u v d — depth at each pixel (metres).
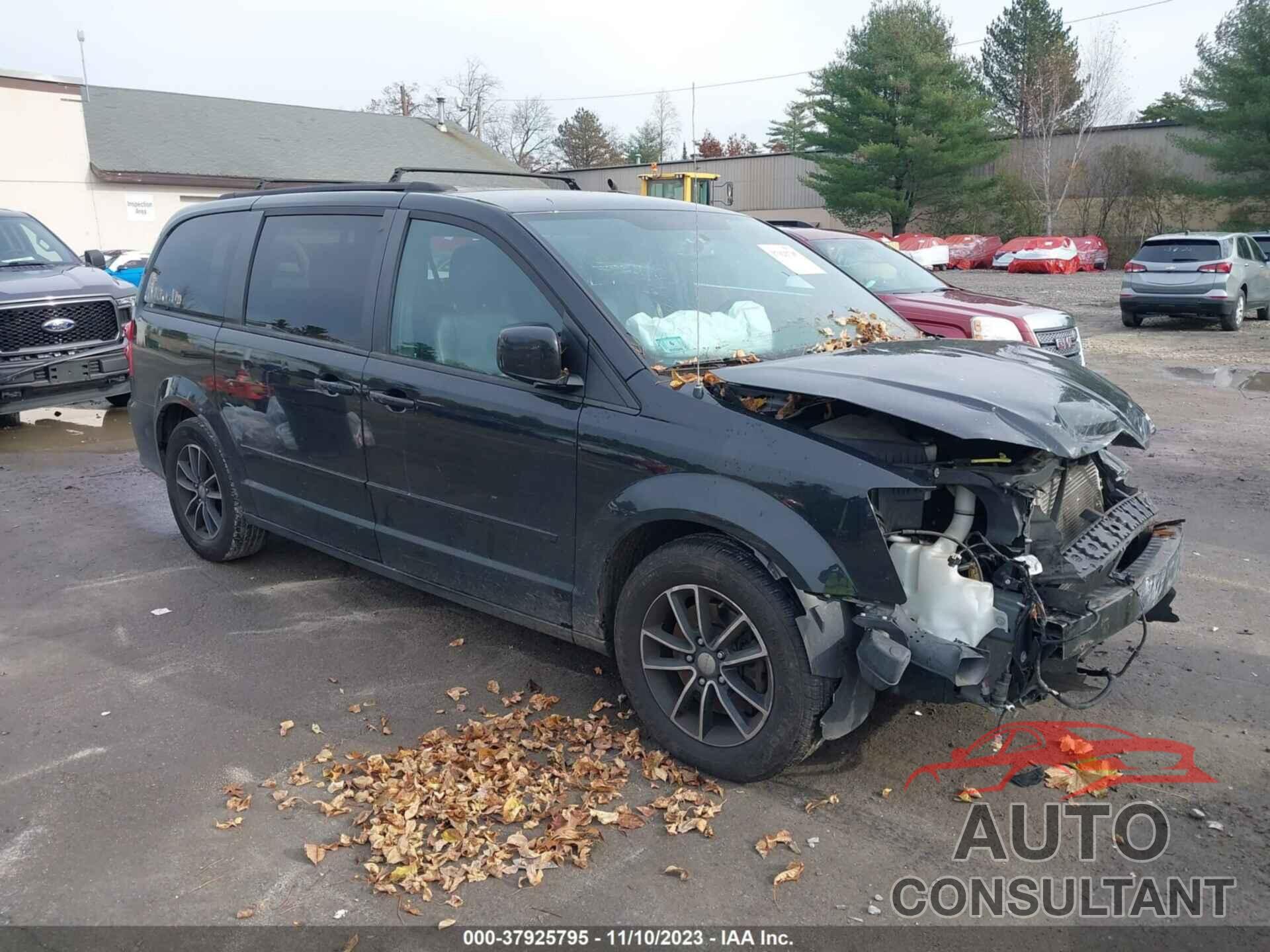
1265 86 33.09
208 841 3.24
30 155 26.05
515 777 3.47
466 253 4.16
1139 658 4.47
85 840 3.25
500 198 4.28
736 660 3.44
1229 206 38.00
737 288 4.33
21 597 5.39
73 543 6.29
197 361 5.48
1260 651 4.54
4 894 2.99
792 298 4.48
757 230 4.99
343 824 3.33
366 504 4.62
